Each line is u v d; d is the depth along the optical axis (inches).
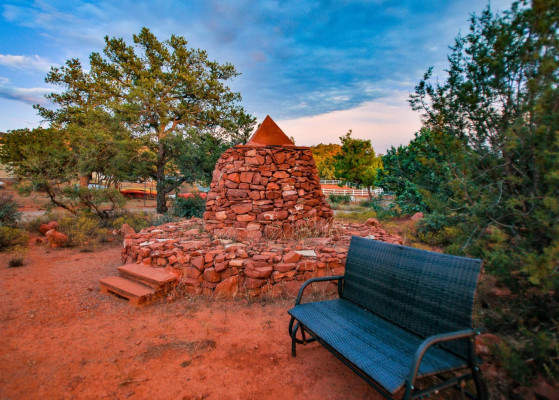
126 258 241.9
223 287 171.3
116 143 640.4
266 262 174.2
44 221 422.9
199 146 747.4
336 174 1086.4
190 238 238.1
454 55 118.5
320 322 100.4
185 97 849.5
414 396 68.3
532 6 85.4
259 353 117.9
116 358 114.0
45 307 162.1
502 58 99.1
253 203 243.1
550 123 84.4
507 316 98.4
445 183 123.5
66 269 236.2
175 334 133.5
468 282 79.0
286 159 252.2
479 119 107.9
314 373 104.7
